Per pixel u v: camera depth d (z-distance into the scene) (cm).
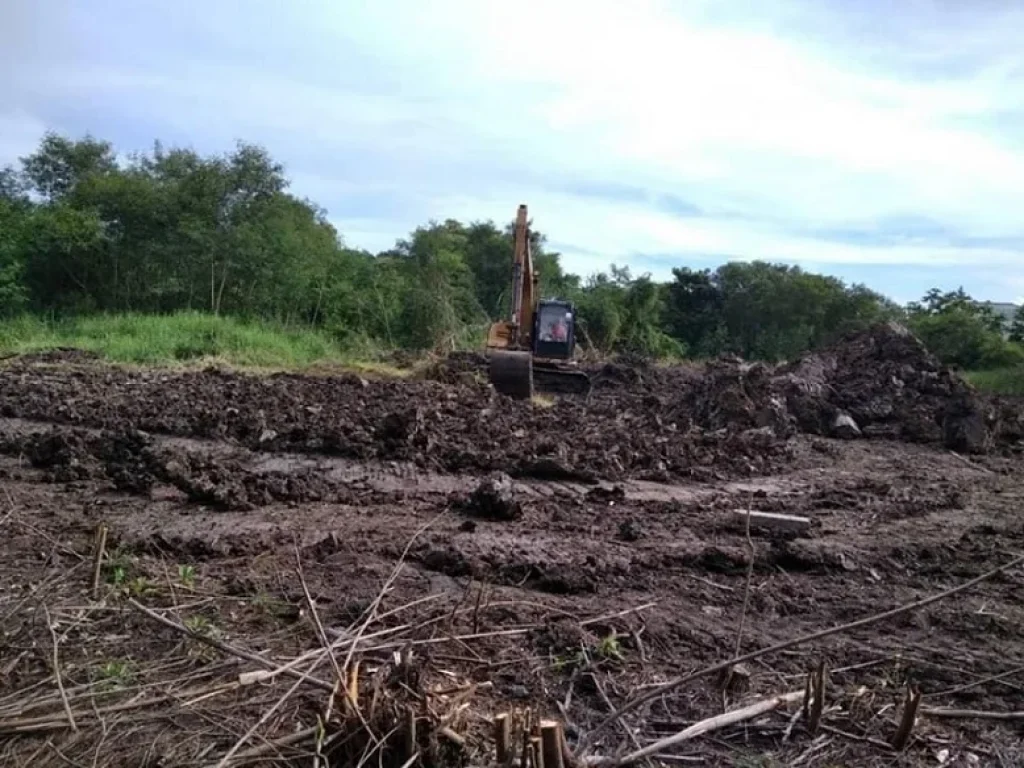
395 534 673
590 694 425
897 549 698
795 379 1465
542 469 933
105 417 1134
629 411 1492
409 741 330
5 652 422
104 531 545
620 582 588
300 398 1393
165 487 777
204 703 381
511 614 510
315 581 556
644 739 385
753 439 1215
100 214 3006
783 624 532
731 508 827
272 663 391
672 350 4478
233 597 516
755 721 403
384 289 3497
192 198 3061
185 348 2203
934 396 1483
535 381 1925
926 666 475
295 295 3116
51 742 348
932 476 1092
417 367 2148
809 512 836
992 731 407
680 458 1052
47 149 3625
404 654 387
